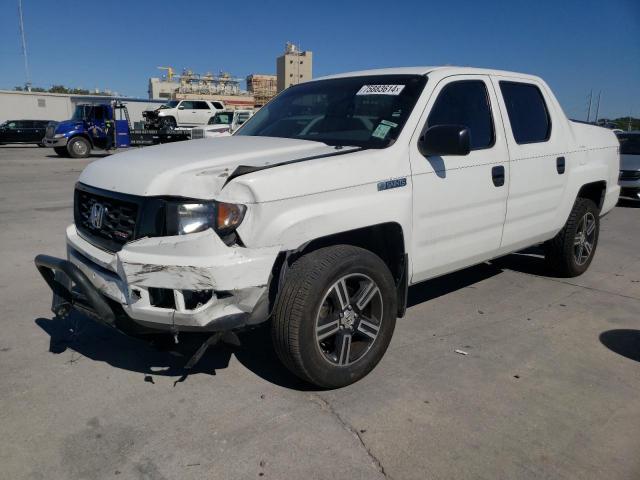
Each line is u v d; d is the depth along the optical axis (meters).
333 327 3.15
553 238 5.32
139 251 2.79
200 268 2.67
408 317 4.49
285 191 2.87
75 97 35.69
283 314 2.97
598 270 6.01
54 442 2.74
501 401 3.17
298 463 2.60
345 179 3.14
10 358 3.66
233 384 3.33
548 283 5.45
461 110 4.01
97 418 2.96
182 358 3.67
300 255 3.12
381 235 3.57
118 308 3.04
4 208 9.44
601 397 3.24
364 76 4.25
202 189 2.79
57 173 15.80
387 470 2.56
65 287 3.24
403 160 3.46
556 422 2.96
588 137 5.46
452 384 3.36
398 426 2.90
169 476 2.50
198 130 5.36
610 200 5.87
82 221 3.38
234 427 2.88
